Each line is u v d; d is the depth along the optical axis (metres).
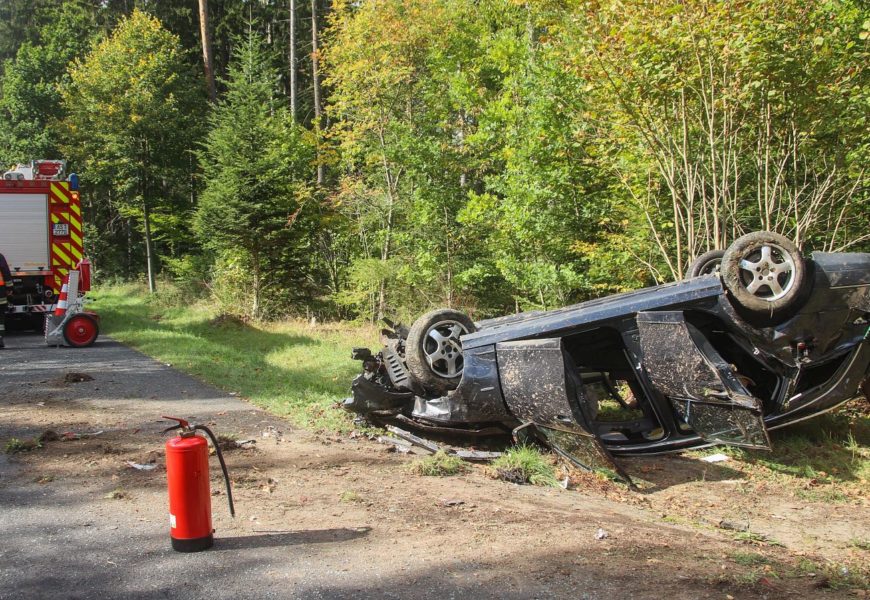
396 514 4.88
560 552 4.25
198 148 29.72
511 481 5.92
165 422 7.49
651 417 7.21
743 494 5.84
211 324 18.27
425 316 7.08
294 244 21.67
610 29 9.23
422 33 19.94
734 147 9.97
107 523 4.66
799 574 4.12
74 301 13.61
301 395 8.82
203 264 26.44
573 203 14.34
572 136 13.59
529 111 14.63
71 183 15.91
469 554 4.19
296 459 6.24
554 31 13.48
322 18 36.03
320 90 32.94
